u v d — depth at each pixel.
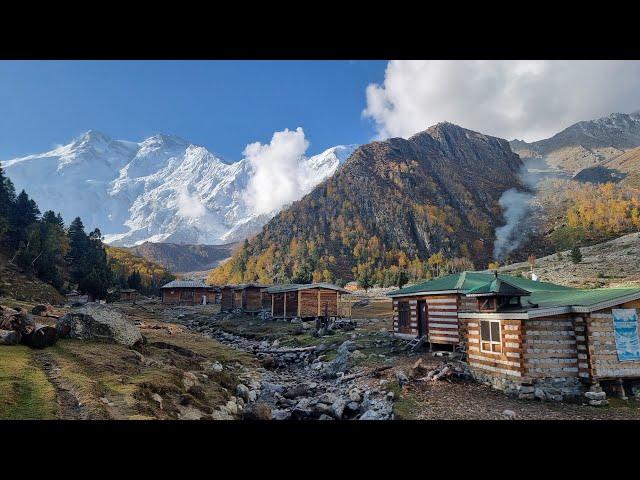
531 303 18.67
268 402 17.50
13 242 81.06
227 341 39.47
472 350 19.33
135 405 11.73
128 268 170.50
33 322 18.50
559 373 16.19
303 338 35.16
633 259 117.19
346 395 17.72
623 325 16.23
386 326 39.19
